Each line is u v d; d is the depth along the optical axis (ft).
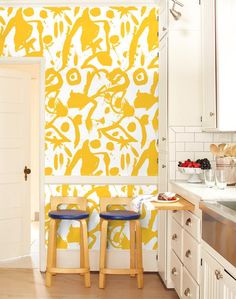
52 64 15.29
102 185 15.30
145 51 15.29
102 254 13.71
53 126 15.30
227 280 7.66
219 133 13.46
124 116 15.29
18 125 16.76
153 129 15.29
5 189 16.46
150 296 12.97
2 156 16.37
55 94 15.29
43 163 15.25
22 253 17.02
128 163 15.33
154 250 15.28
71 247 15.28
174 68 13.30
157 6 15.26
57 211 14.26
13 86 16.58
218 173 11.00
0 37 15.30
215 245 8.30
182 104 13.37
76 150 15.29
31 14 15.30
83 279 14.55
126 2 15.20
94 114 15.31
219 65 11.15
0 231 16.35
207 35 12.11
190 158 13.46
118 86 15.29
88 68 15.29
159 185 14.89
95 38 15.30
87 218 14.82
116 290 13.50
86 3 15.23
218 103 11.23
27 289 13.47
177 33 13.24
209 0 11.84
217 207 8.54
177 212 12.27
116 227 15.28
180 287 11.71
